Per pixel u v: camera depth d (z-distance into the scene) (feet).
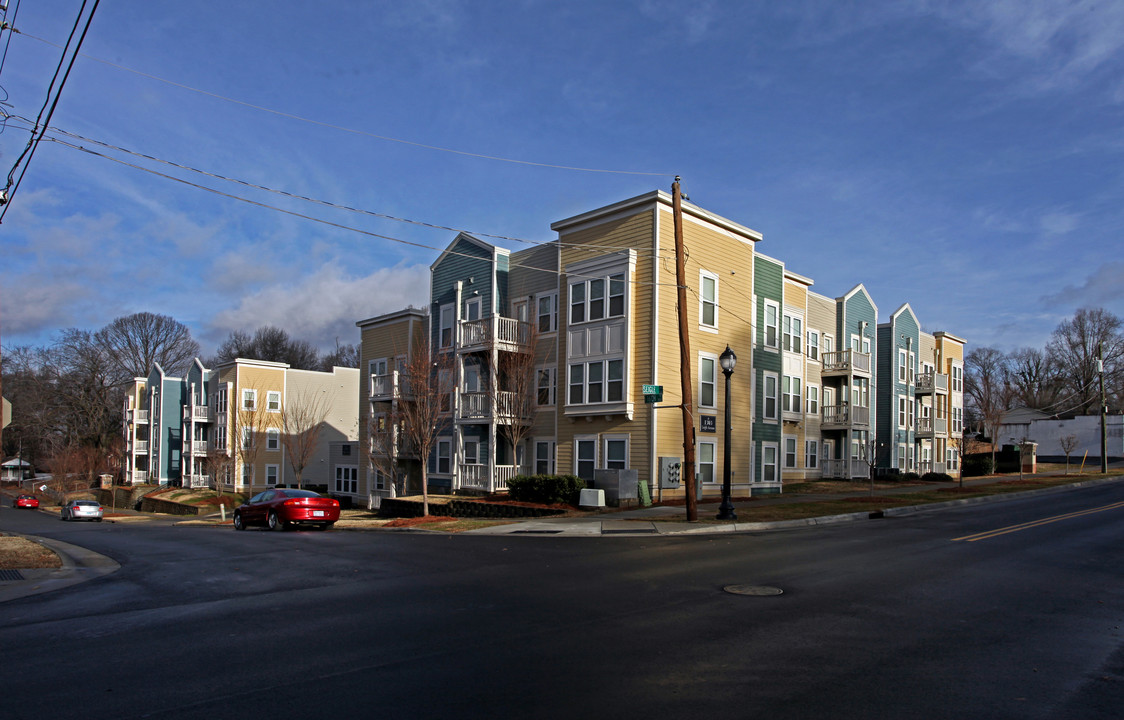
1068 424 214.90
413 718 16.74
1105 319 248.73
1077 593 31.91
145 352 274.16
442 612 27.86
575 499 78.38
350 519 88.48
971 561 40.34
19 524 118.93
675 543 49.85
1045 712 17.44
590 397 87.30
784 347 112.57
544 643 23.25
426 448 81.76
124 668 20.85
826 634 24.44
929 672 20.42
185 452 197.26
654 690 18.72
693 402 86.02
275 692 18.63
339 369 188.75
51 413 269.64
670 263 84.48
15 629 26.04
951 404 166.71
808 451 123.95
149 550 53.52
